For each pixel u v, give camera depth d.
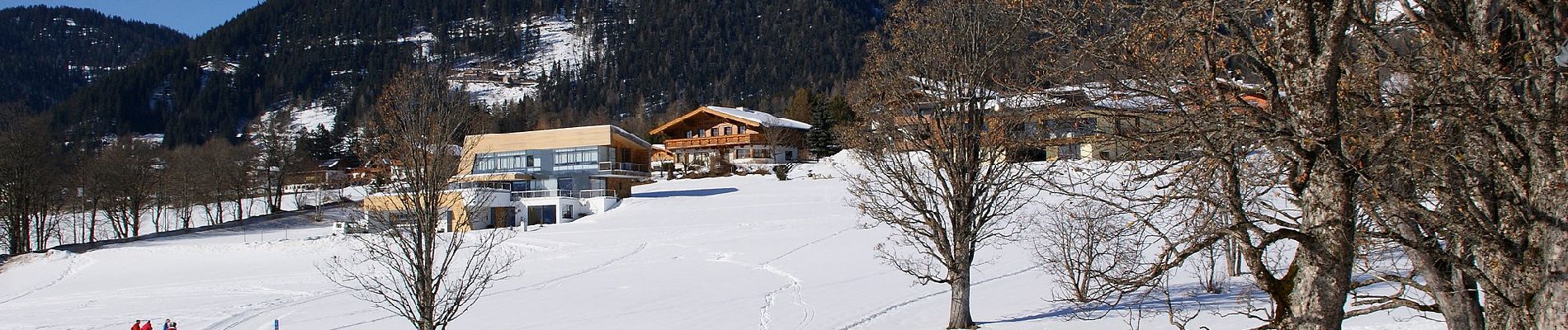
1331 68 8.25
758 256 39.19
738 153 95.06
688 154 98.00
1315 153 8.32
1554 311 7.87
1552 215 7.98
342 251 45.59
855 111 22.86
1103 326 20.64
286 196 92.56
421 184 19.53
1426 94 7.97
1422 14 8.58
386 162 19.95
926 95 20.83
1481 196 9.09
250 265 44.91
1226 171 9.10
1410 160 8.02
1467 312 8.86
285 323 27.95
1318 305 8.85
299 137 127.94
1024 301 24.88
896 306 25.77
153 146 93.00
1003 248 35.06
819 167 79.69
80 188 73.88
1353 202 8.41
